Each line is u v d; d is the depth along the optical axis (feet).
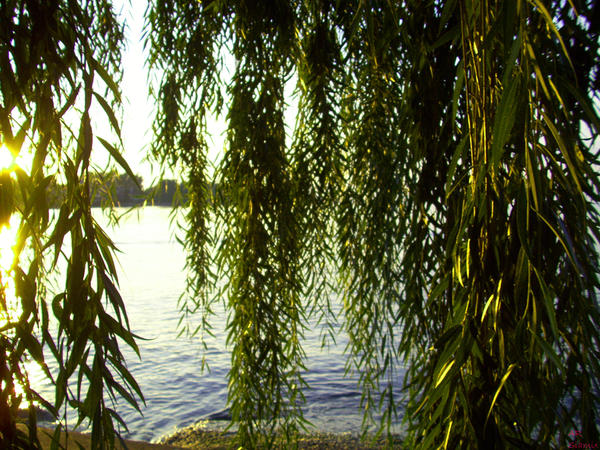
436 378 2.44
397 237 4.77
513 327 2.36
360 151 5.74
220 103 6.83
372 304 6.18
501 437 2.38
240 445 6.05
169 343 22.79
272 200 5.79
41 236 2.49
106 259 2.57
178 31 6.75
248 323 5.99
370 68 5.43
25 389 2.44
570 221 2.34
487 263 2.39
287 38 5.57
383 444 11.35
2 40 2.43
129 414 14.85
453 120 2.52
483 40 2.30
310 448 11.39
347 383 16.78
